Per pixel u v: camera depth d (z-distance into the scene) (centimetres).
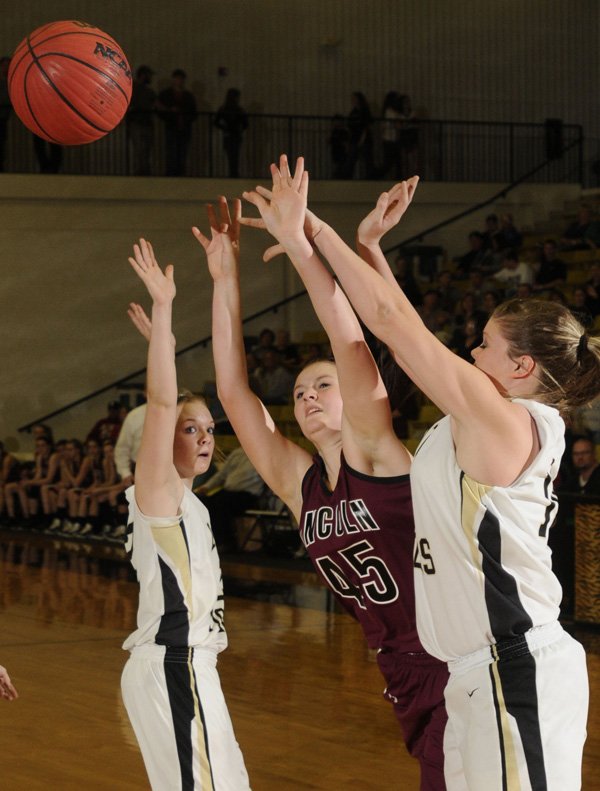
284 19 1820
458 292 1446
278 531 1080
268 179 1658
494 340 245
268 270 1678
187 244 1625
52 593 887
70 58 342
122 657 667
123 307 1609
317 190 1669
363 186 1694
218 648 312
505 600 224
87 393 1600
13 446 1563
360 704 555
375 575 258
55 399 1584
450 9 1912
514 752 220
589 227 1530
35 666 642
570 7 1981
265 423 301
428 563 230
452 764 245
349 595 269
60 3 1684
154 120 1725
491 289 1446
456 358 216
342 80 1856
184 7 1759
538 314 241
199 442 324
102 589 908
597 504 725
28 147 1653
